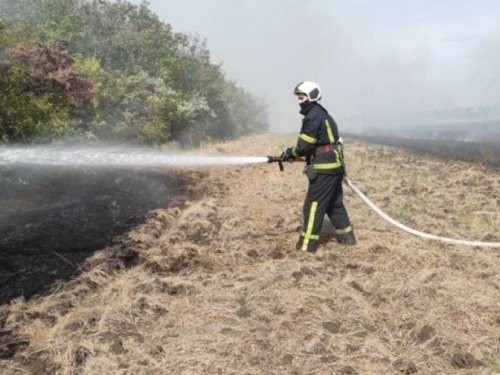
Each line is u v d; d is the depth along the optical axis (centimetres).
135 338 343
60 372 310
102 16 1623
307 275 433
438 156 1385
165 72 1752
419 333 344
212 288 416
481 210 678
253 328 350
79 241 546
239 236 559
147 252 504
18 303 402
